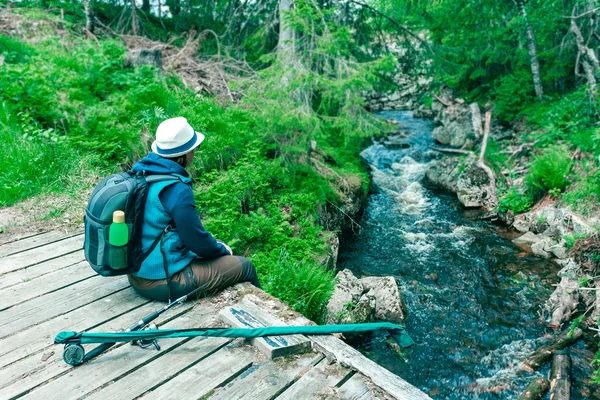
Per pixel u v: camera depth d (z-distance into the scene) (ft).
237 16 41.47
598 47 39.52
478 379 18.60
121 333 9.32
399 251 29.07
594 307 21.66
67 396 8.61
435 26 44.91
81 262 13.53
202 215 22.03
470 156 38.83
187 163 10.47
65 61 29.25
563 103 37.68
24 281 12.44
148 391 8.80
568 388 17.11
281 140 27.71
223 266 11.28
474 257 28.12
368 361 9.58
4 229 15.52
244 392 8.82
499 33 42.73
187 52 36.11
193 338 10.28
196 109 27.32
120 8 45.16
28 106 22.85
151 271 10.46
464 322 22.20
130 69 29.58
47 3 41.42
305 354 9.96
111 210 9.51
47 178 19.10
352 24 37.83
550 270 26.13
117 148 22.30
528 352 19.83
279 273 16.53
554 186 31.37
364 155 45.73
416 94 66.54
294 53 27.40
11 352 9.75
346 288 22.08
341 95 26.25
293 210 25.14
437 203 36.40
